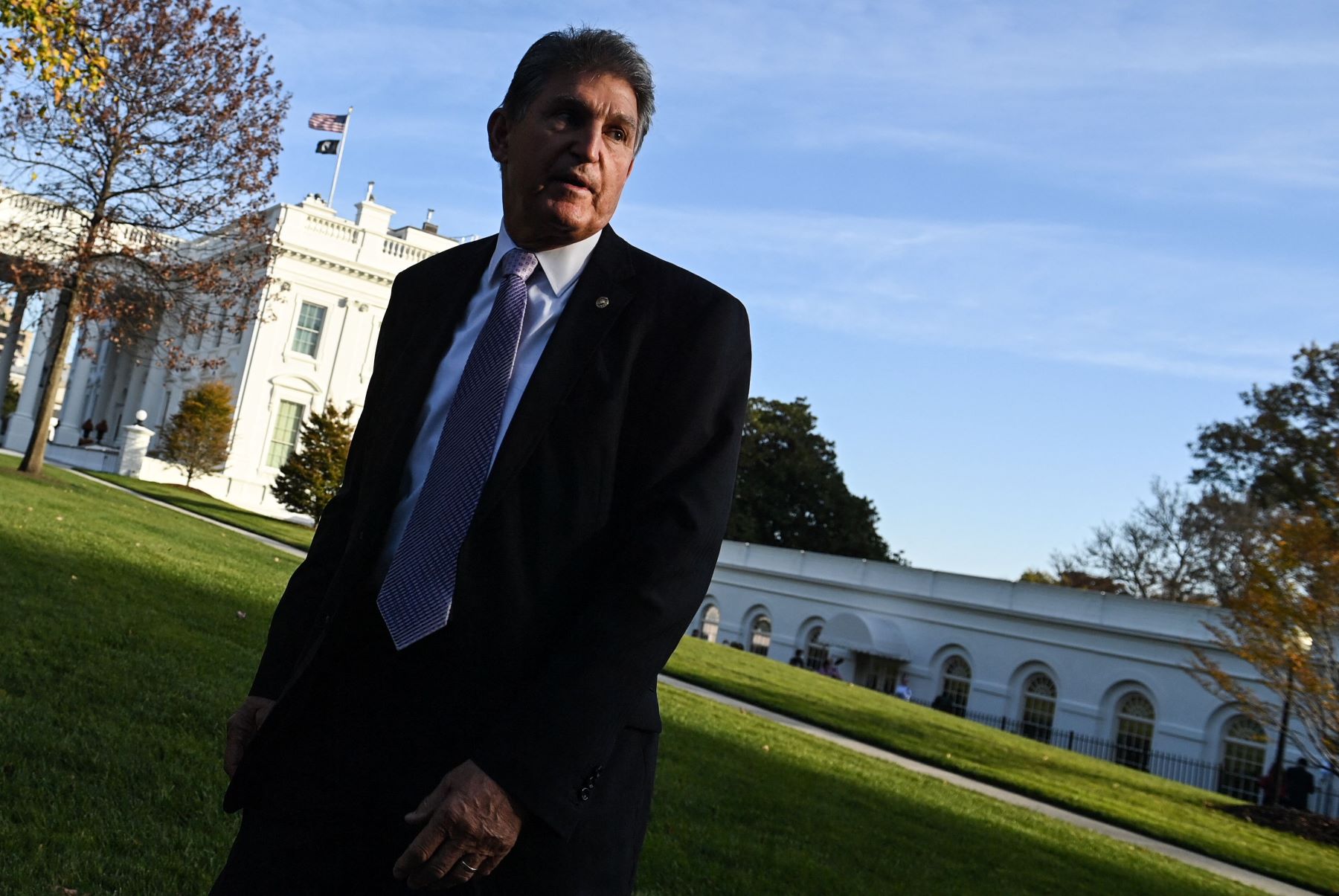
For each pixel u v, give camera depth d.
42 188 24.09
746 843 6.64
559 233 2.10
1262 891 11.19
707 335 2.05
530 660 1.93
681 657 23.20
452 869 1.76
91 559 11.81
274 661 2.29
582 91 2.07
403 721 1.94
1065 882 8.29
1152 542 51.97
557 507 1.94
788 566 43.47
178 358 25.62
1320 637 18.27
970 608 36.81
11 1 13.42
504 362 2.03
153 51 23.39
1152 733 31.36
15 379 88.25
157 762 5.11
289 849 1.99
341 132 47.44
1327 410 36.53
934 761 16.41
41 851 3.75
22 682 5.94
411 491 2.09
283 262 45.00
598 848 1.88
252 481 44.22
